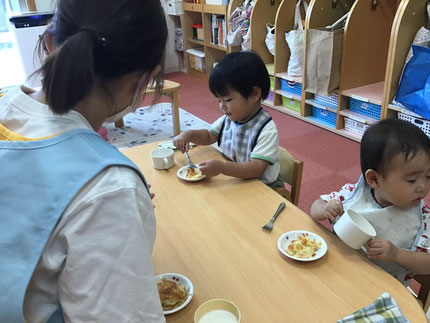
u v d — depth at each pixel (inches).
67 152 21.3
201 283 33.6
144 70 23.6
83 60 20.2
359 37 119.3
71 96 21.0
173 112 130.6
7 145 21.5
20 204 20.3
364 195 43.1
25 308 20.8
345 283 33.2
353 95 119.3
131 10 21.3
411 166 36.0
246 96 55.3
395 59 104.0
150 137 134.9
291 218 42.7
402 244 41.0
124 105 25.4
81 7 21.0
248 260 36.3
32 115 23.0
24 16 155.8
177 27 228.7
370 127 39.7
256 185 50.1
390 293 31.9
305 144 124.1
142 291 20.8
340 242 38.7
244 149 58.7
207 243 38.8
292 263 35.7
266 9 156.2
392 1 119.7
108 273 19.8
